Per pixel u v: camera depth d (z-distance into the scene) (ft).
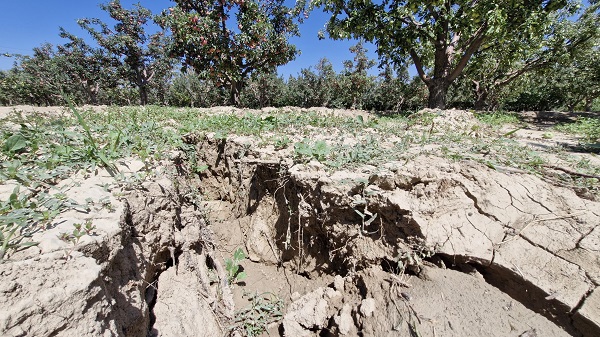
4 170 7.42
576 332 5.52
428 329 5.98
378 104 92.17
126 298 6.42
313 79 85.51
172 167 11.14
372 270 7.92
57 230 5.54
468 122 18.69
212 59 36.58
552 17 35.22
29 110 21.47
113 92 89.15
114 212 6.75
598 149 12.89
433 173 7.97
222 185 15.24
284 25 42.73
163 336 7.55
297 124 16.60
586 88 63.46
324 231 9.48
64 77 70.90
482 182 8.02
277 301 10.16
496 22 24.43
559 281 5.99
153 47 68.33
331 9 32.27
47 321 4.07
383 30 29.68
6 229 5.24
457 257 6.96
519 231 7.00
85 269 4.80
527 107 87.66
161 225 8.89
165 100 101.76
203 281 9.95
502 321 5.81
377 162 9.61
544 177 8.55
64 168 8.06
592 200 7.53
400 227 7.72
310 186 9.39
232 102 43.32
